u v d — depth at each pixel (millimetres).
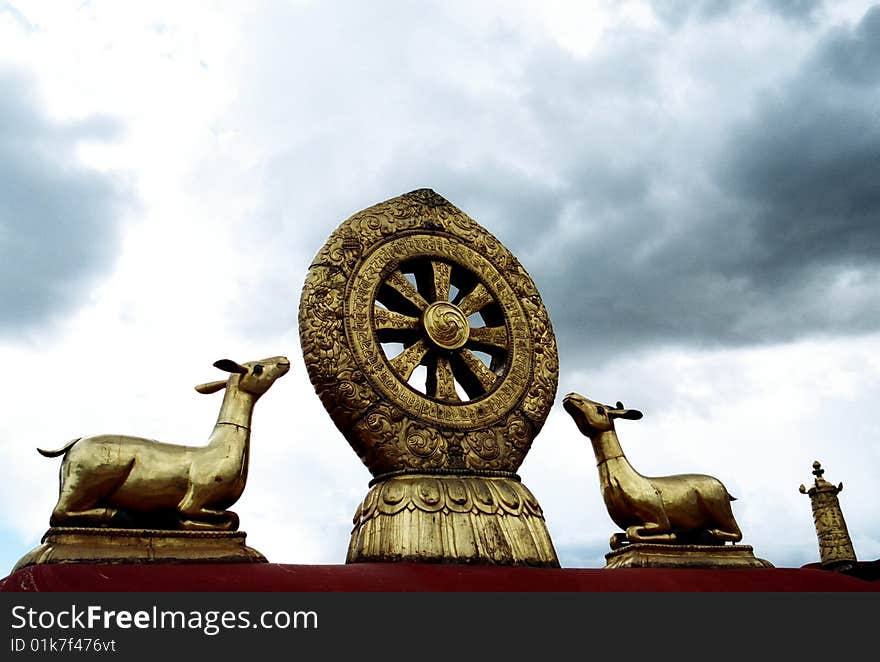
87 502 7164
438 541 8203
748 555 9500
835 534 11539
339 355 9086
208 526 7441
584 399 9977
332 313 9250
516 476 9305
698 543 9547
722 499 9734
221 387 8352
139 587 6379
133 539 7070
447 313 9820
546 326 10547
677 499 9531
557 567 8680
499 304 10383
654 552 9133
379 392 9086
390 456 8867
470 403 9500
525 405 9875
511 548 8453
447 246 10359
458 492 8641
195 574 6664
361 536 8430
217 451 7824
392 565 7590
